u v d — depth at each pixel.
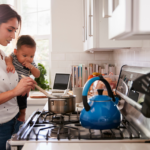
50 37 2.88
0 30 1.27
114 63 2.41
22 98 1.64
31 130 0.89
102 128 0.89
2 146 1.29
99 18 1.43
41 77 2.70
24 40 1.77
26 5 2.96
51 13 2.62
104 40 1.44
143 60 1.30
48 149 0.72
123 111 1.22
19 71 1.85
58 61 2.65
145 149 0.72
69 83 2.34
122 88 1.24
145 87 0.88
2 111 1.27
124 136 0.83
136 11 0.49
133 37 0.65
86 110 0.92
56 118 1.14
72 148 0.73
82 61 2.63
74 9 2.61
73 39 2.63
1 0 2.93
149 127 0.85
